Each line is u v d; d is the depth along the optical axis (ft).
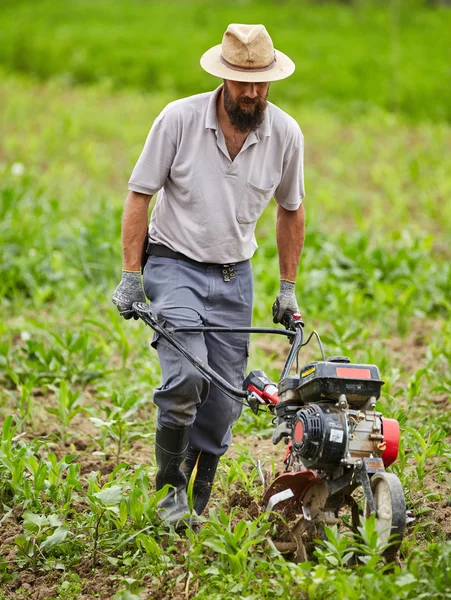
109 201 145.69
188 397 50.70
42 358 80.74
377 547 44.62
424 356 88.28
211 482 55.77
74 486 55.93
